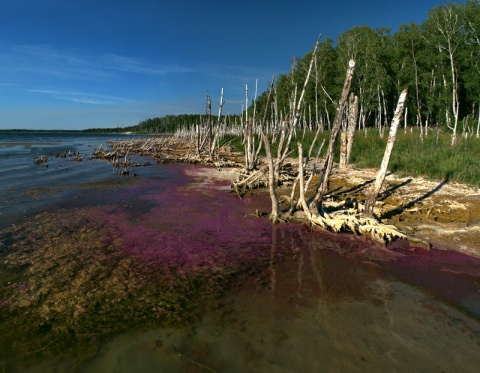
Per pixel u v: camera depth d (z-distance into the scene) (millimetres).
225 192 16297
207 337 5230
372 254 8406
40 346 5051
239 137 49000
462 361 4684
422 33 36312
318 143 27438
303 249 8859
